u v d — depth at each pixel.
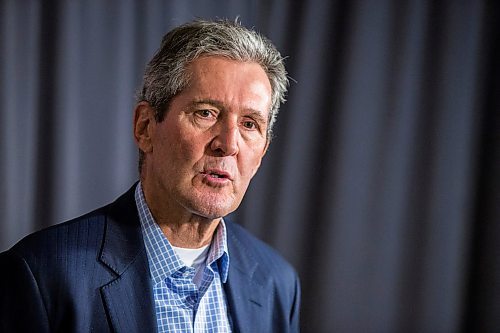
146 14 4.70
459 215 4.91
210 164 2.17
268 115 2.32
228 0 4.75
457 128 4.86
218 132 2.18
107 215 2.41
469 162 4.88
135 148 4.80
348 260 4.96
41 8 4.59
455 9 4.80
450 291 4.95
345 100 4.85
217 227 2.53
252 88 2.20
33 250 2.20
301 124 4.87
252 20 4.78
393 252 4.96
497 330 4.91
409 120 4.87
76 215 4.73
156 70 2.27
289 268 2.91
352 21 4.80
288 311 2.78
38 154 4.68
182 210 2.33
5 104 4.60
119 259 2.30
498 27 4.79
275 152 4.90
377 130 4.88
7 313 2.11
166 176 2.23
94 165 4.73
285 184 4.91
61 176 4.70
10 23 4.58
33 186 4.70
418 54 4.83
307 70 4.82
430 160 4.89
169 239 2.42
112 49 4.68
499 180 4.87
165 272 2.34
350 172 4.90
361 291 4.98
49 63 4.62
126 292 2.26
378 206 4.93
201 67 2.17
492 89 4.83
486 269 4.92
